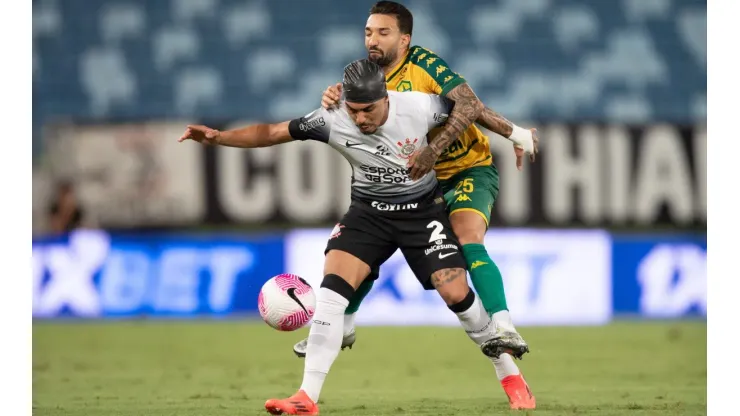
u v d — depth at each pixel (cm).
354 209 1864
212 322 4259
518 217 4312
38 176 4403
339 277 1819
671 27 6062
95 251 4366
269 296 1825
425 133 1795
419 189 1836
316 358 1808
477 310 1855
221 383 2544
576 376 2670
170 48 5856
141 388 2436
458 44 5944
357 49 5925
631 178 4409
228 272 4359
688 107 5994
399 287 4253
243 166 4338
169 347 3447
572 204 4359
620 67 5997
